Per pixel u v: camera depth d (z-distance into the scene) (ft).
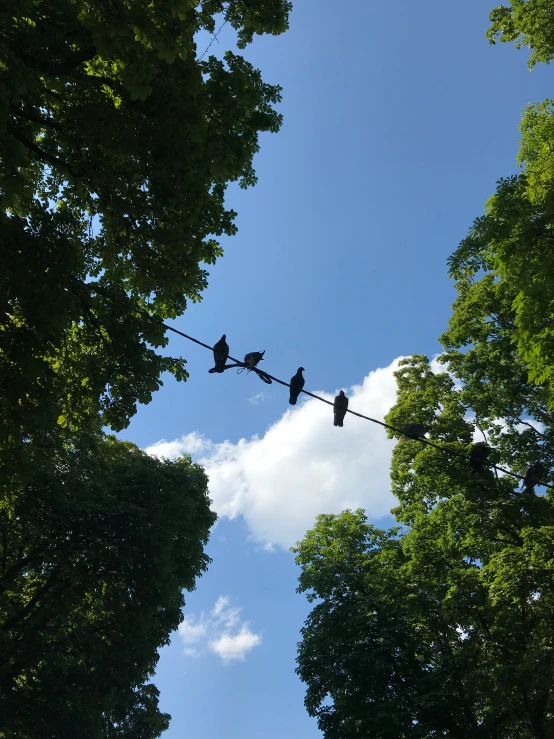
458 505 59.16
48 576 64.44
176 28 32.12
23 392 31.50
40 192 44.04
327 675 62.39
